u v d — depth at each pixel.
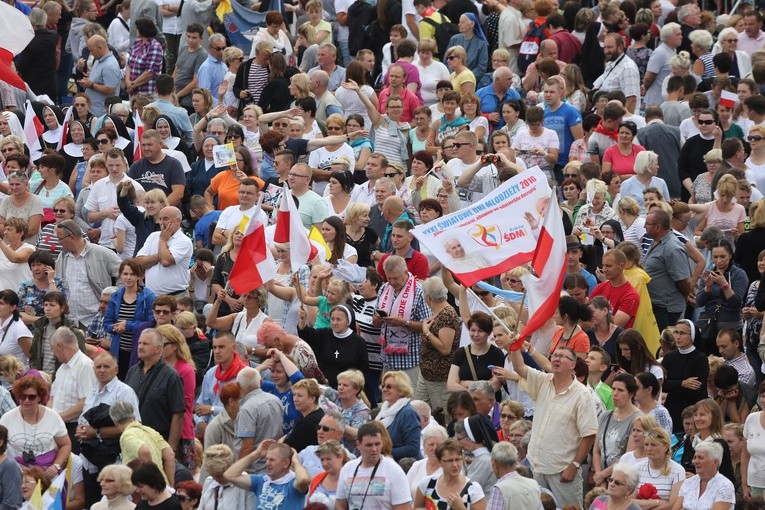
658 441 57.09
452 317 66.81
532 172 63.44
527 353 64.25
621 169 86.06
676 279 74.12
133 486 54.53
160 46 105.88
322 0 116.19
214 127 87.62
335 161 85.19
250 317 68.50
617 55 98.75
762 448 60.66
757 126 84.19
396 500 52.31
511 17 106.50
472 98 90.69
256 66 98.38
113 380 60.69
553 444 58.28
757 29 103.75
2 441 56.22
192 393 62.66
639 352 64.69
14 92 98.25
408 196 81.06
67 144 93.75
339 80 101.94
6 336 68.88
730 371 65.75
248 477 54.50
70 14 112.69
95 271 75.81
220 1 110.38
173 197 84.62
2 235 79.31
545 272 58.88
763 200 75.81
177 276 75.44
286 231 69.88
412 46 99.62
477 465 55.81
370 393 67.88
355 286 71.19
